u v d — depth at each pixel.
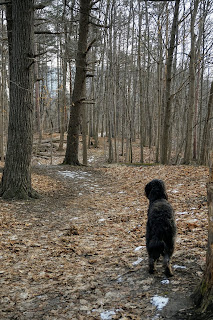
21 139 9.26
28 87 9.12
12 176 9.26
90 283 4.06
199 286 3.10
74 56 16.05
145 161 23.23
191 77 14.88
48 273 4.54
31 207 8.63
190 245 4.73
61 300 3.68
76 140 16.73
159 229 3.78
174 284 3.60
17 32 8.83
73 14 17.58
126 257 4.83
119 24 20.33
